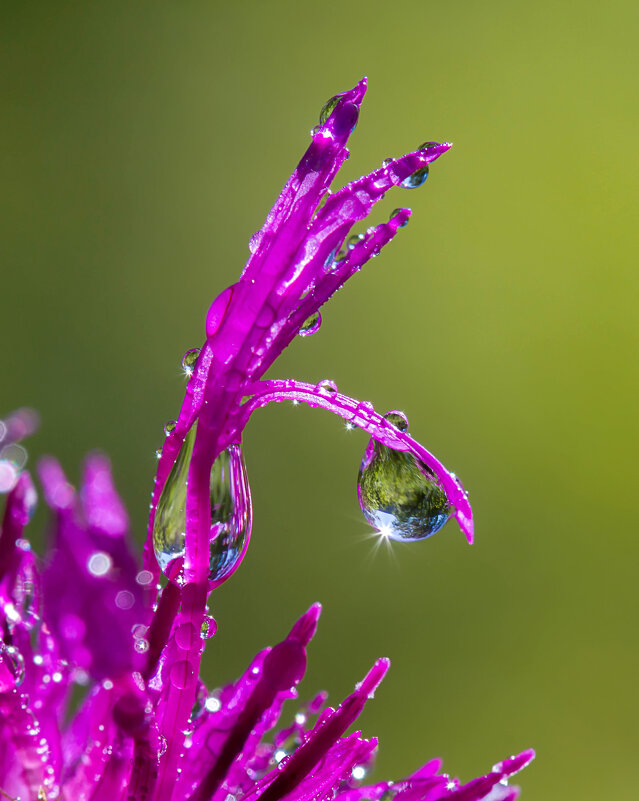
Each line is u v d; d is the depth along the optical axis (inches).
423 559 14.7
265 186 18.4
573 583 15.5
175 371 16.0
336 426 15.1
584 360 17.5
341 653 13.9
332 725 4.1
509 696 14.2
